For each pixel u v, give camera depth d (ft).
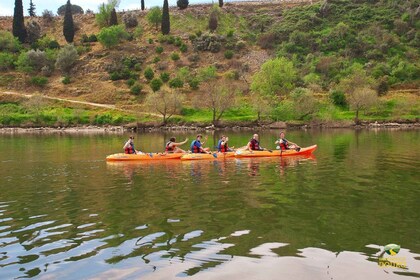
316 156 78.95
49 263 25.11
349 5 374.43
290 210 36.52
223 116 228.43
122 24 345.92
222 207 37.99
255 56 315.17
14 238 29.94
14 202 41.63
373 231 30.14
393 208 36.86
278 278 22.48
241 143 117.39
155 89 264.31
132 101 257.96
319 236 29.22
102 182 52.95
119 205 39.58
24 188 49.19
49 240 29.37
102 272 23.62
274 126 204.74
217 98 209.67
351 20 351.87
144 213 36.32
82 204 40.27
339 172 58.54
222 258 25.38
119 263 24.86
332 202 39.45
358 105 205.57
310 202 39.52
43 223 33.73
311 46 323.16
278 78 246.06
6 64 291.38
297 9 387.55
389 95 249.14
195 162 72.49
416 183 49.01
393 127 193.98
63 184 51.72
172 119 218.79
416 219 33.12
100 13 355.15
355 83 240.73
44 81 276.62
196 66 299.38
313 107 210.79
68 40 333.01
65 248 27.66
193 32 346.95
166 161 74.59
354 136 136.77
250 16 385.50
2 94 253.03
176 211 36.81
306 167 64.18
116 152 93.45
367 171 59.11
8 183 52.80
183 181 52.75
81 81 282.56
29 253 26.84
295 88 239.50
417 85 261.03
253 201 40.27
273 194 43.60
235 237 29.25
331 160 72.54
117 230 31.42
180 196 43.27
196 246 27.55
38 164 72.49
